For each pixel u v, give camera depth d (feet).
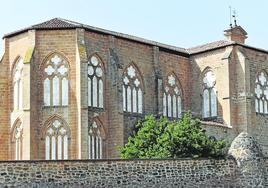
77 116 244.01
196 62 303.27
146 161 174.50
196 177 180.86
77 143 242.37
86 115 242.17
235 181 185.78
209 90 297.12
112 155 255.29
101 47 260.83
